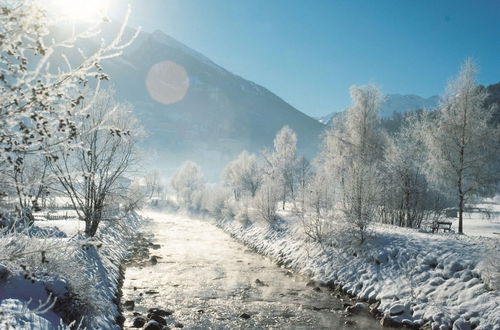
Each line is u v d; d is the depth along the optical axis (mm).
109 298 12047
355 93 30750
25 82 2525
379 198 19984
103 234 21562
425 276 13734
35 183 3262
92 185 16312
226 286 16625
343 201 19797
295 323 12273
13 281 7777
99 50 2727
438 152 23172
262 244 26656
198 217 57562
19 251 3857
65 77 2754
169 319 12344
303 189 24484
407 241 16750
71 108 2959
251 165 60062
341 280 16516
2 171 2965
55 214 25609
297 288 16562
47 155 3014
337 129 32812
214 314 13016
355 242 18359
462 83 22844
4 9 2424
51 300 7977
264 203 29969
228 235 35250
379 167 27141
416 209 27891
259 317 12812
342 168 27422
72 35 2666
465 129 22344
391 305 12766
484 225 30047
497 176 22000
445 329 10625
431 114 25047
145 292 15094
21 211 3551
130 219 35188
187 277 18000
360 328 11852
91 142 14734
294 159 49188
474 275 12414
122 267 18625
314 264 19016
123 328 11016
